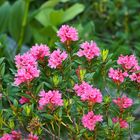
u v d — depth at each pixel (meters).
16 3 2.14
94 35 2.01
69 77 1.24
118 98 1.20
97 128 1.18
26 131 1.22
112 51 1.82
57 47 1.29
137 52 1.71
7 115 1.21
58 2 2.15
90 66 1.26
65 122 1.22
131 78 1.22
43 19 2.04
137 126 1.46
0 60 1.24
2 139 1.15
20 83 1.18
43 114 1.17
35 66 1.20
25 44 2.14
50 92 1.15
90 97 1.14
